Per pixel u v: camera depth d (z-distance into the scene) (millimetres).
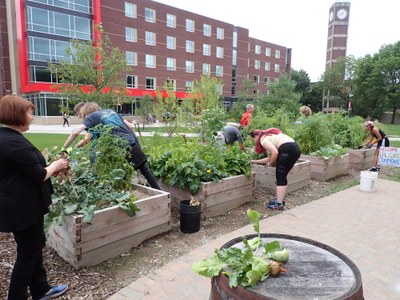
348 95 51156
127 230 3254
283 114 7992
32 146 2201
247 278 1569
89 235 2920
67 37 29922
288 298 1454
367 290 2697
